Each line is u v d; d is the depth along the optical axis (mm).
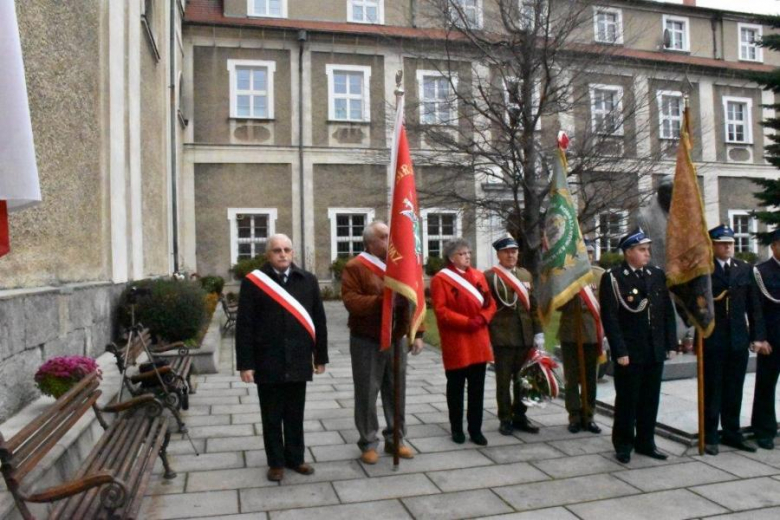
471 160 13242
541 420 6398
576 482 4594
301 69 21062
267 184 20844
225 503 4195
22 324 4832
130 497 3299
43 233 6145
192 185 20250
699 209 5164
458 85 13789
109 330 8148
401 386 5344
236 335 4629
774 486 4500
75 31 7195
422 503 4195
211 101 20531
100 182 8266
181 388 6383
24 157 2631
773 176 25438
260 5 21391
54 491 2949
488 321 5430
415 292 4594
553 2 12391
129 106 10016
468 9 13359
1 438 2900
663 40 24078
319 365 4930
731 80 25031
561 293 5723
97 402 5289
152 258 12898
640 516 3988
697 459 5113
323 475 4746
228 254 20438
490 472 4809
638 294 5000
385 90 21547
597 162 12758
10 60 2629
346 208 21281
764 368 5379
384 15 22203
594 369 6008
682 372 7828
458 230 20406
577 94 13820
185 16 20375
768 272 5316
